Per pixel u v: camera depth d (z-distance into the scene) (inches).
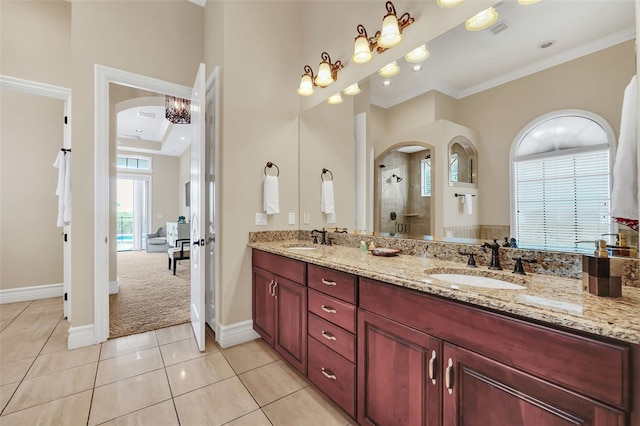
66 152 108.2
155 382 73.0
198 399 66.6
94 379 74.0
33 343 93.4
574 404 29.9
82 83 92.1
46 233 140.6
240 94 96.7
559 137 49.2
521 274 50.8
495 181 58.0
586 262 39.8
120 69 98.7
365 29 83.7
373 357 52.9
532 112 52.8
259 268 93.6
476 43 60.9
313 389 70.9
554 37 50.3
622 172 42.4
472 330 38.5
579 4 47.8
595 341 28.7
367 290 54.1
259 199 100.7
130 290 155.6
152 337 98.8
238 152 96.0
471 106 61.9
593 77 45.7
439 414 42.3
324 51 100.5
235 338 94.4
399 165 77.2
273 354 88.3
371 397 53.4
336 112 95.7
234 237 95.2
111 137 140.3
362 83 86.7
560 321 30.5
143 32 103.5
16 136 134.6
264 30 103.2
